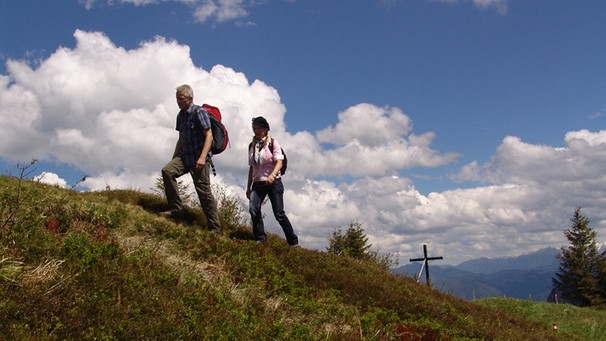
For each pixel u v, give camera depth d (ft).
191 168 30.45
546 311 72.74
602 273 188.65
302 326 19.38
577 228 201.26
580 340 49.21
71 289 15.80
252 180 32.65
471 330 29.55
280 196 32.40
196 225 30.60
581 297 197.26
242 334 17.08
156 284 18.51
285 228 32.86
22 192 24.12
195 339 15.74
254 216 31.78
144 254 21.01
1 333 12.92
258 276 25.03
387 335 22.25
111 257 19.43
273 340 17.85
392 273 42.27
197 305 17.94
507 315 43.50
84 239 19.69
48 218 22.54
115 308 15.48
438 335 24.80
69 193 28.37
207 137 29.60
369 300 27.84
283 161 32.35
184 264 22.85
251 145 32.45
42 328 13.58
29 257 17.30
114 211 26.50
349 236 106.22
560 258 203.62
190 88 29.84
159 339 14.98
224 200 42.52
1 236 18.01
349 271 32.65
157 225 27.35
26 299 14.71
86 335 13.78
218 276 23.11
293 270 28.25
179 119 30.60
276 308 21.97
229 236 32.65
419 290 37.09
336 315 24.07
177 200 31.09
